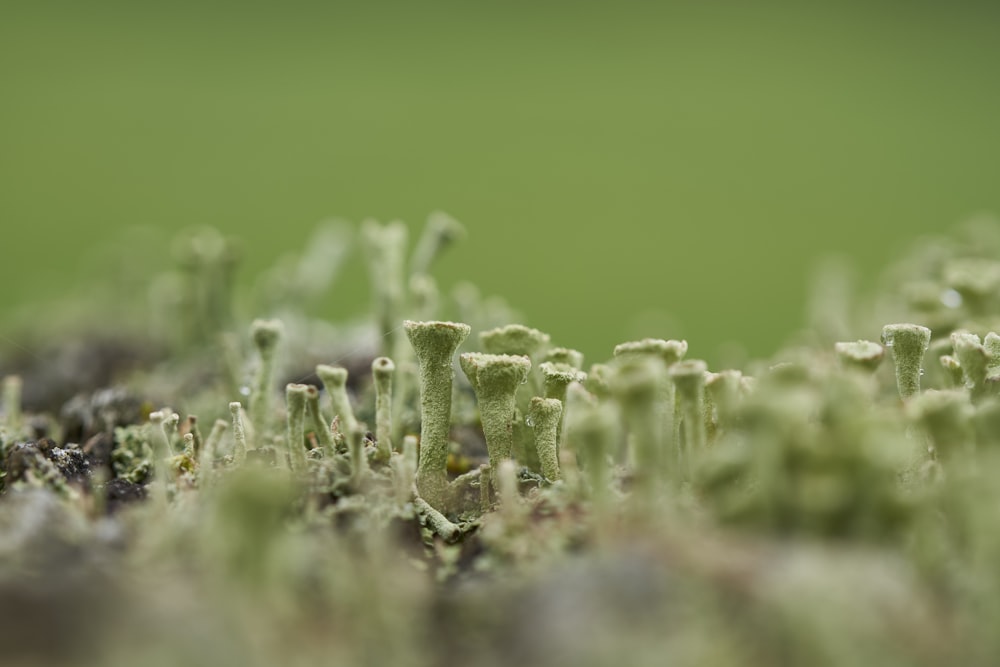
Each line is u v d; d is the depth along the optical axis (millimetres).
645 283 742
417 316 278
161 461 240
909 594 220
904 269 335
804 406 221
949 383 248
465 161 917
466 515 246
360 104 1001
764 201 854
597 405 236
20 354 385
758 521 223
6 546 227
